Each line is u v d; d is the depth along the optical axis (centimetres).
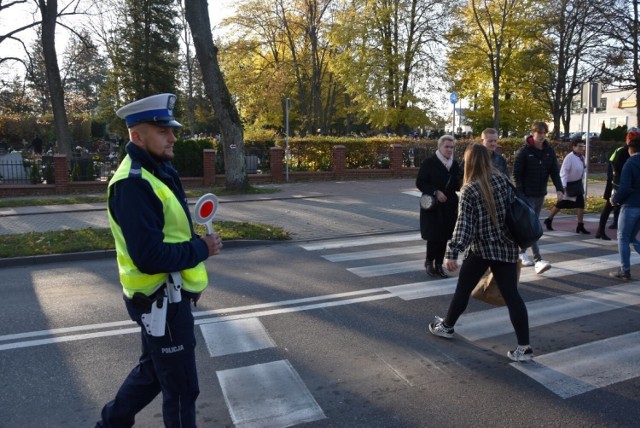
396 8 3059
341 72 3350
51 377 423
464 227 429
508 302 436
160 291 261
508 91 3553
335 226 1130
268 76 3747
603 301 598
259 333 511
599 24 2703
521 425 344
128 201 246
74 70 4631
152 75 3244
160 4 3216
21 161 1839
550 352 459
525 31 3203
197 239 274
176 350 265
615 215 1032
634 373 417
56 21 2306
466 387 397
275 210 1339
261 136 2870
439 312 570
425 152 2295
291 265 800
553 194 1634
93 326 539
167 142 270
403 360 447
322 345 481
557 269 739
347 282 695
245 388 399
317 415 360
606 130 3238
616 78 2769
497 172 435
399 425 346
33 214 1309
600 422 347
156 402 379
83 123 3978
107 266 821
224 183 1955
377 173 2200
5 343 495
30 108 4153
